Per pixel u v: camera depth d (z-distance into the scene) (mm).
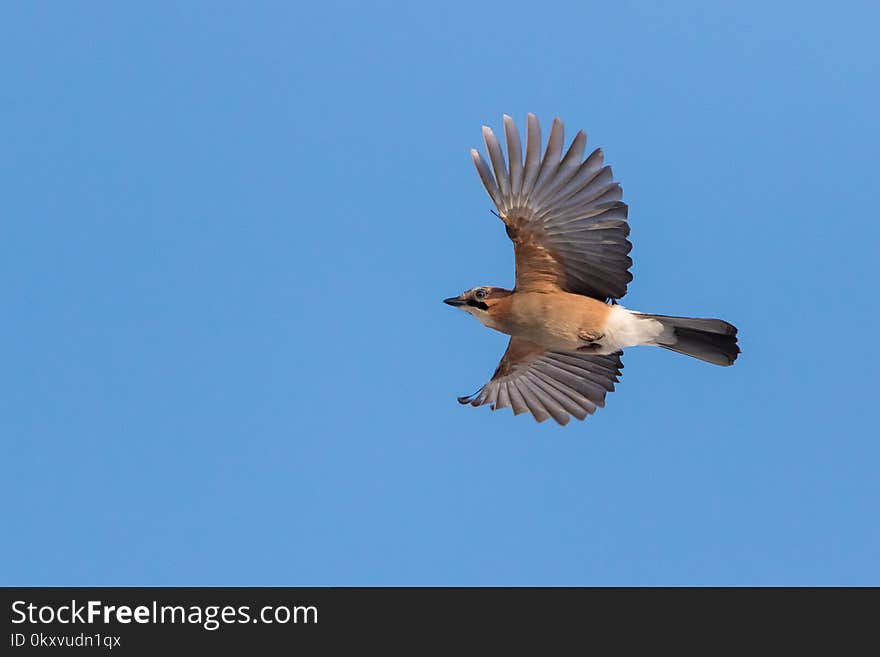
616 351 14453
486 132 13656
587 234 13773
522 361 15719
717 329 13875
